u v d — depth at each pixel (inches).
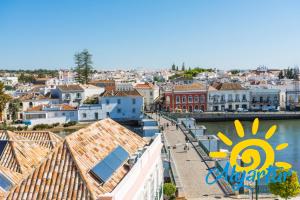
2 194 783.1
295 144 3228.3
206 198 1692.9
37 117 4520.2
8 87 7017.7
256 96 5590.6
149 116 4785.9
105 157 879.1
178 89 5516.7
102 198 659.4
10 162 1133.1
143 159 944.3
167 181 1862.7
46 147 1363.2
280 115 4995.1
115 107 4847.4
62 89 5255.9
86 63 7347.4
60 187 721.6
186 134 3540.8
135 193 844.0
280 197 1636.3
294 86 5674.2
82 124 4621.1
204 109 5516.7
